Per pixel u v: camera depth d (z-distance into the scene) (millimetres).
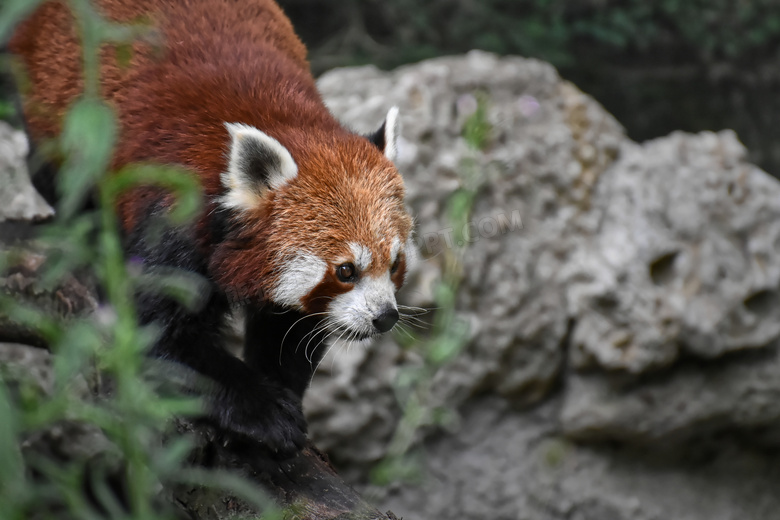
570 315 10070
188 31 6480
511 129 10320
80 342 3365
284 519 5098
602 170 10672
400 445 7223
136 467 3580
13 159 9023
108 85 6223
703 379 10188
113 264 3658
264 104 6156
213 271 5797
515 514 10141
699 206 10219
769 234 10359
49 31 6727
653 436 10281
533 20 17984
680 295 9906
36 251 6883
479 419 10297
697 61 19688
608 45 19578
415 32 18344
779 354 10203
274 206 5785
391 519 5289
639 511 10320
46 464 3785
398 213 6102
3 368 3891
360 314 5891
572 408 10195
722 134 10938
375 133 6648
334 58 17531
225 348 6129
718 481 10750
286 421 5684
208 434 5676
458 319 8102
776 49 19578
